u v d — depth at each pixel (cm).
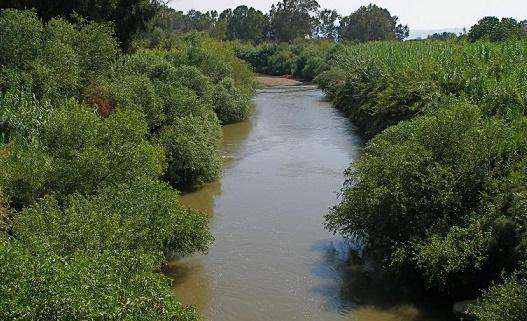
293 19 13175
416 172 1681
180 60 4875
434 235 1563
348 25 13788
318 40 12188
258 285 1697
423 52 4534
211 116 3775
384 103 3512
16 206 1667
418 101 3131
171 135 2670
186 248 1712
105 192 1661
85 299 894
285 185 2688
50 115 2005
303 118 4744
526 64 3162
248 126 4391
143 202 1639
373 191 1667
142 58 3859
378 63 4756
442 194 1633
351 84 4994
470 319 1398
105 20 3600
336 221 1830
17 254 955
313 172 2916
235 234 2081
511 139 1819
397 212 1656
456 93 3034
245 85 5947
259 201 2455
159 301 1072
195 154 2645
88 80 2802
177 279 1738
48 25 2762
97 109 2502
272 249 1947
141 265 1222
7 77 2280
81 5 3412
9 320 860
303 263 1841
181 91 3309
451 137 1747
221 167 2942
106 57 2980
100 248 1315
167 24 7125
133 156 1869
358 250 1936
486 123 1875
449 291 1540
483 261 1468
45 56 2464
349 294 1639
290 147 3541
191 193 2605
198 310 1549
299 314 1530
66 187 1719
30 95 2223
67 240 1293
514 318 1179
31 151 1770
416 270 1634
